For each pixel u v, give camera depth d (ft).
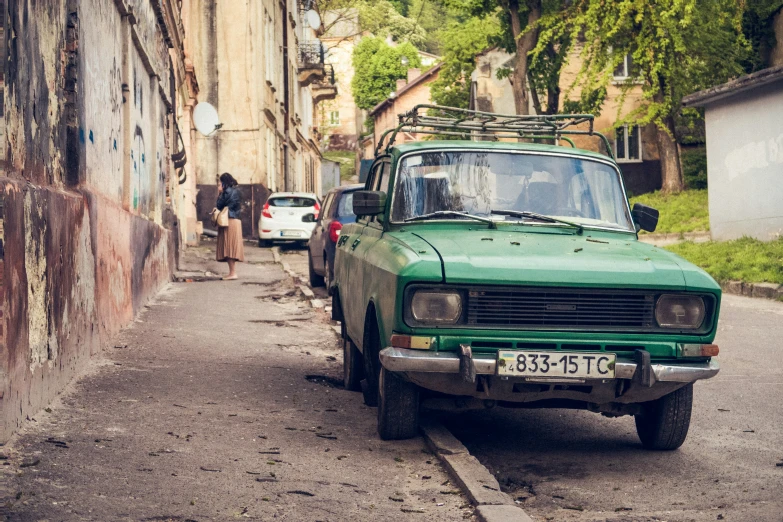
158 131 51.55
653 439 19.61
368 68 298.76
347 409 22.81
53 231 19.99
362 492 15.93
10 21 16.66
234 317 39.11
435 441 18.78
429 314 17.37
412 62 300.61
